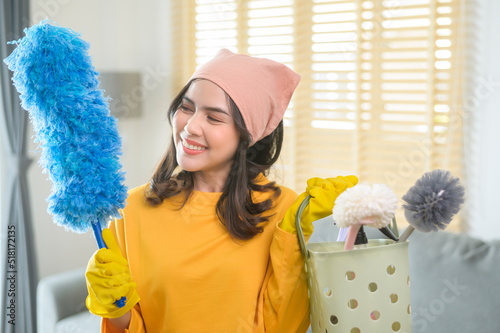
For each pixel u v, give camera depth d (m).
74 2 2.57
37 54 0.78
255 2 2.43
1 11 2.15
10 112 2.17
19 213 2.20
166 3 2.64
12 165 2.20
